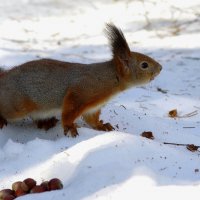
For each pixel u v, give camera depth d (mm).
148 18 21328
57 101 10094
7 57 16453
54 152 9242
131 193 7301
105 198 7270
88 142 8977
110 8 23094
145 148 8836
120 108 11758
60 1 24344
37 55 17109
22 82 10133
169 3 22672
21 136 10234
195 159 9062
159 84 15047
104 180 7742
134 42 18922
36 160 9039
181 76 15648
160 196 7188
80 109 9953
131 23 20922
